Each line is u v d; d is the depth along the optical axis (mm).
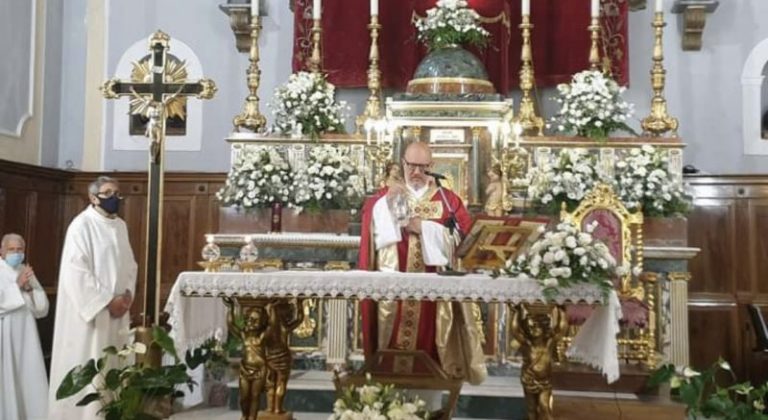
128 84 5418
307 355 6406
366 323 5211
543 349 4312
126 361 5469
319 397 5785
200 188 8711
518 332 4367
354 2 8109
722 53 8422
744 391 4535
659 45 7125
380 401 4039
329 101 7180
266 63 8844
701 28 8258
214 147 8852
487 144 6895
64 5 9031
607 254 4227
